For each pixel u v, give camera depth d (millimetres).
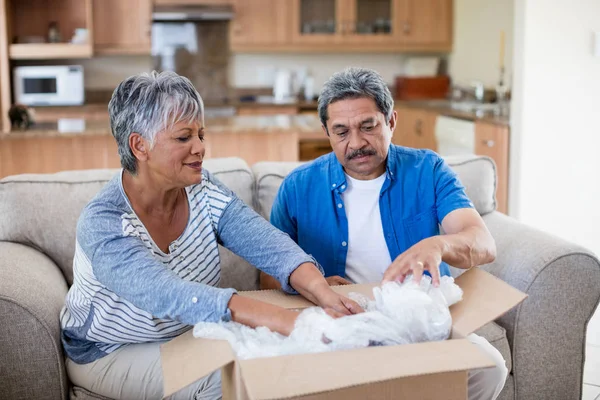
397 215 1913
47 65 6293
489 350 1601
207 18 6090
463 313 1376
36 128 4109
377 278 1910
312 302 1532
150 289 1474
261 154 4223
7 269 1891
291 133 4215
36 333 1760
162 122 1519
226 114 6012
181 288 1456
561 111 4004
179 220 1695
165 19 6133
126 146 1565
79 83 5918
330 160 1957
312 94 6617
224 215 1750
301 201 1961
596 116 4027
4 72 5730
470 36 6031
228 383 1274
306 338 1269
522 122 3992
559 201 4105
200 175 1596
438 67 6727
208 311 1423
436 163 1958
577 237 4160
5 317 1742
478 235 1694
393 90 6738
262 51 6336
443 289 1422
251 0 6176
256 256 1686
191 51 6516
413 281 1418
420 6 6348
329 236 1930
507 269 2098
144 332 1683
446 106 5457
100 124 4324
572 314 2021
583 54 3957
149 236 1624
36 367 1769
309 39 6285
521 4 3920
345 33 6309
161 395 1681
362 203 1921
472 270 1590
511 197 4145
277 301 1541
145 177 1595
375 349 1188
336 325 1265
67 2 6059
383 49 6375
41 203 2201
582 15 3922
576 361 2051
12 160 3998
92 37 5859
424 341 1285
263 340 1312
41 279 1943
